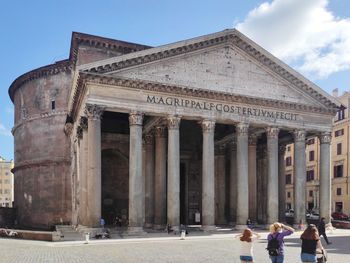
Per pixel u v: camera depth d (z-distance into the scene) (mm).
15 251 25453
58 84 59781
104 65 34562
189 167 54156
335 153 71625
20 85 67062
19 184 66625
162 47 36750
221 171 51219
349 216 64750
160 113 36781
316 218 55781
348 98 68688
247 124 40531
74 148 49156
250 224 40375
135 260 21625
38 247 27719
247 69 41188
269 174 41688
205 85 38812
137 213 34844
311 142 78938
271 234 14625
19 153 66812
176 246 28375
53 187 58281
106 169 51062
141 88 36062
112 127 48625
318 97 44656
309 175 79000
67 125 53875
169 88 36875
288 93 43250
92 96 34281
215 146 51875
